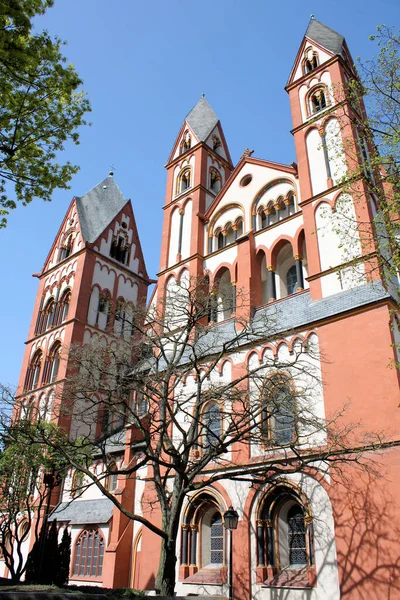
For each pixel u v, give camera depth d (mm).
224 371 27828
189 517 25750
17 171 16875
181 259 36531
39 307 53500
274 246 30656
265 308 28750
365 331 22531
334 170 28781
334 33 34594
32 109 16359
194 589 23703
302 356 24344
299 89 33750
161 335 24219
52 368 47688
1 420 24844
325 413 22141
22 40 14820
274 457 23203
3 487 32250
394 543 18172
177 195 40594
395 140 17938
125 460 32781
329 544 19906
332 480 20672
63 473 27031
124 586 29141
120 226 57250
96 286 51219
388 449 19609
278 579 21156
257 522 22656
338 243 26469
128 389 25000
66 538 26141
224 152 43938
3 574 40250
